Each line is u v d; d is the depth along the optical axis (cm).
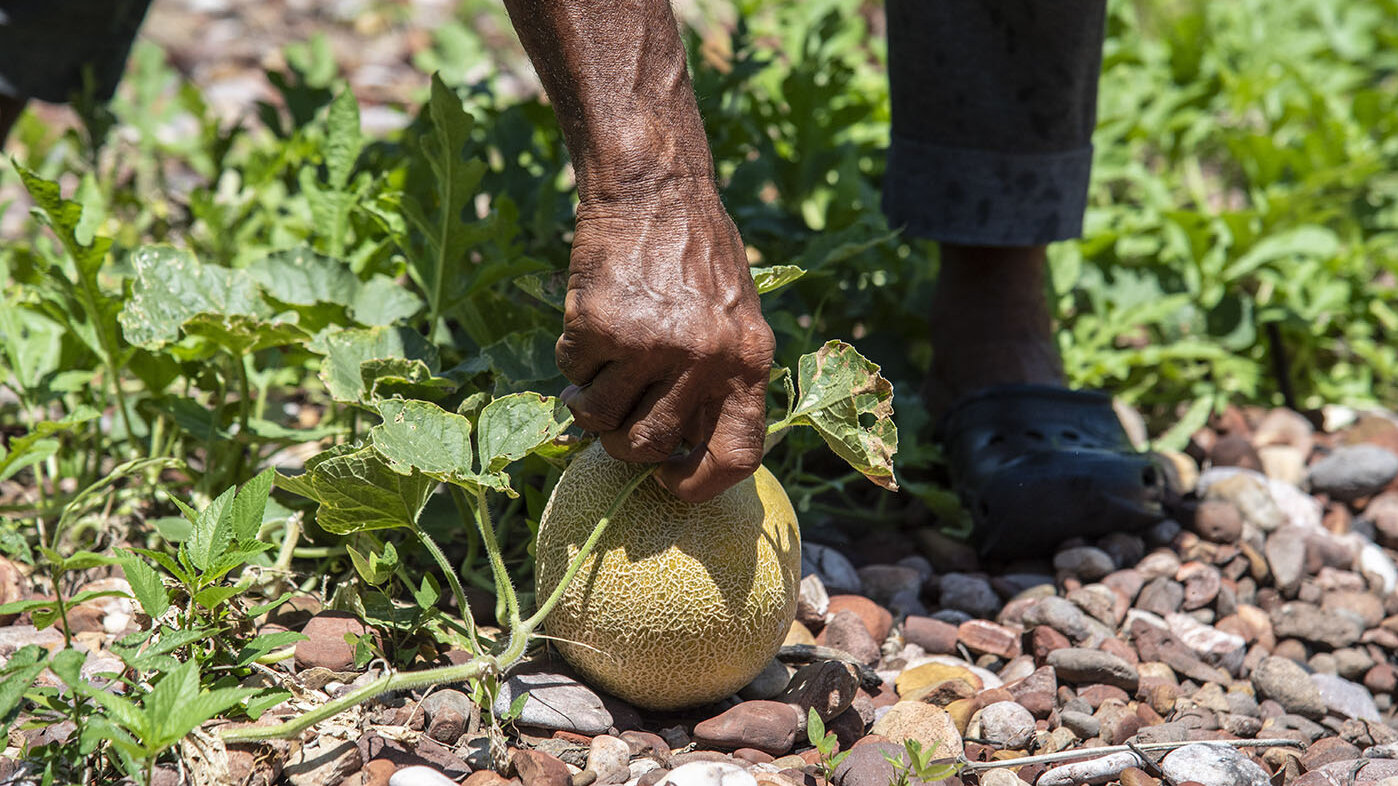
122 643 169
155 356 242
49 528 240
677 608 179
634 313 163
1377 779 195
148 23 588
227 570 176
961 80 270
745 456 168
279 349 263
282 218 326
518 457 180
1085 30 262
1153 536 265
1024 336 295
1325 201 380
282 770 174
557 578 186
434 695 190
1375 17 553
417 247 284
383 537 226
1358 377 358
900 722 195
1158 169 483
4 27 295
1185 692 228
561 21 163
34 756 166
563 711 187
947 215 281
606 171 166
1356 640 246
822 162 349
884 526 279
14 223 395
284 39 595
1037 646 229
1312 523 281
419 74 570
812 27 372
